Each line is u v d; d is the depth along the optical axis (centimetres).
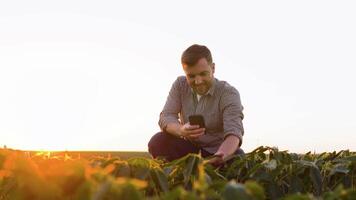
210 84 564
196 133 528
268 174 328
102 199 133
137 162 249
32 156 274
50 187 144
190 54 548
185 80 612
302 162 346
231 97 559
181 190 137
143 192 241
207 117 576
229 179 355
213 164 403
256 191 140
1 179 215
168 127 585
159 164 280
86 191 133
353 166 379
